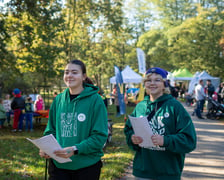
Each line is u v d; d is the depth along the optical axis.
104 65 30.05
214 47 29.53
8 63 13.43
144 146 2.70
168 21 41.00
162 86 2.81
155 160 2.71
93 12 23.06
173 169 2.69
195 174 5.29
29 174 5.20
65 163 2.65
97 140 2.59
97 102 2.70
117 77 12.64
